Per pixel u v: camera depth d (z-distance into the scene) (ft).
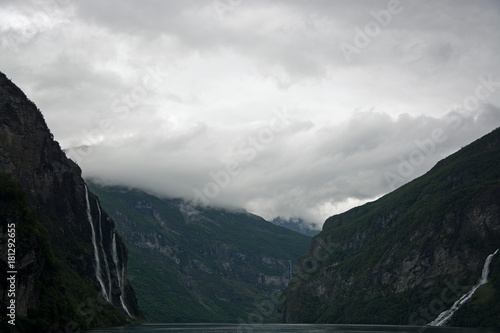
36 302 580.71
